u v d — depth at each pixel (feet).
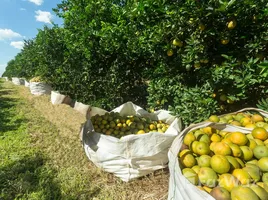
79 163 9.33
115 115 10.85
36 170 8.75
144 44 10.28
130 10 8.98
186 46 7.83
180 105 9.03
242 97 7.47
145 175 8.02
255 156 4.91
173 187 4.51
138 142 7.62
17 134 13.33
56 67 20.65
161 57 10.02
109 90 13.87
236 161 4.63
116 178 8.11
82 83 15.96
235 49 8.23
